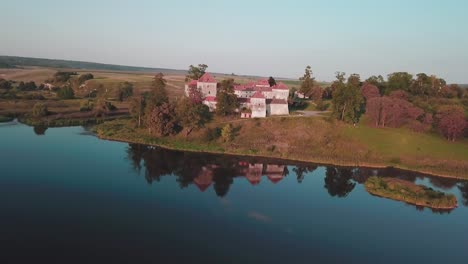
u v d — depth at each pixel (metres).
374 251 59.81
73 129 137.50
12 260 49.81
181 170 95.44
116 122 145.62
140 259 52.19
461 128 118.50
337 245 60.78
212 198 77.69
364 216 73.00
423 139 120.19
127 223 63.47
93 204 70.69
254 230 63.94
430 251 60.97
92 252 53.25
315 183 90.81
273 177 93.56
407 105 133.00
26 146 109.38
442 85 185.25
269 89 167.25
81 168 92.25
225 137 116.06
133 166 96.56
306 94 192.25
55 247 54.03
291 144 116.69
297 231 64.75
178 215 68.12
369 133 123.44
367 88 167.00
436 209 78.12
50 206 68.50
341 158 107.69
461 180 96.56
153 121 121.94
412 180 94.81
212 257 54.09
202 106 132.12
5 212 64.75
